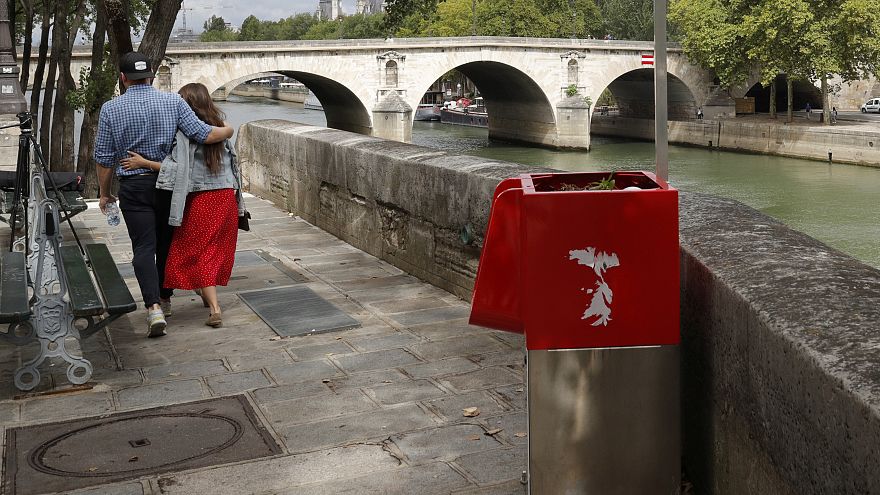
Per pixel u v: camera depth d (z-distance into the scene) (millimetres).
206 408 5211
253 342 6480
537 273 3316
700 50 76188
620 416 3387
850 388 2123
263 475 4332
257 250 9859
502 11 98125
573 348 3350
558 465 3422
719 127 76938
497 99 89250
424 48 77062
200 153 6672
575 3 102125
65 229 11203
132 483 4277
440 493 4090
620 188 3785
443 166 7684
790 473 2525
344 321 6910
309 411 5125
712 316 3336
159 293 6719
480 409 5062
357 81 76000
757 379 2814
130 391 5516
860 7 63531
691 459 3705
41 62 28156
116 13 16703
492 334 6480
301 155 11547
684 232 3949
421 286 8031
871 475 2010
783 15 66688
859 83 90875
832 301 2707
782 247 3463
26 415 5156
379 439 4703
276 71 72625
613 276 3312
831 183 54594
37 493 4195
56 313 5469
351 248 9852
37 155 6941
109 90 22875
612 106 107750
